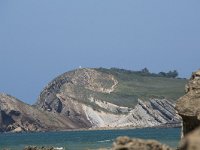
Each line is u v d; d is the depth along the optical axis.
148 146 31.39
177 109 59.75
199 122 57.81
